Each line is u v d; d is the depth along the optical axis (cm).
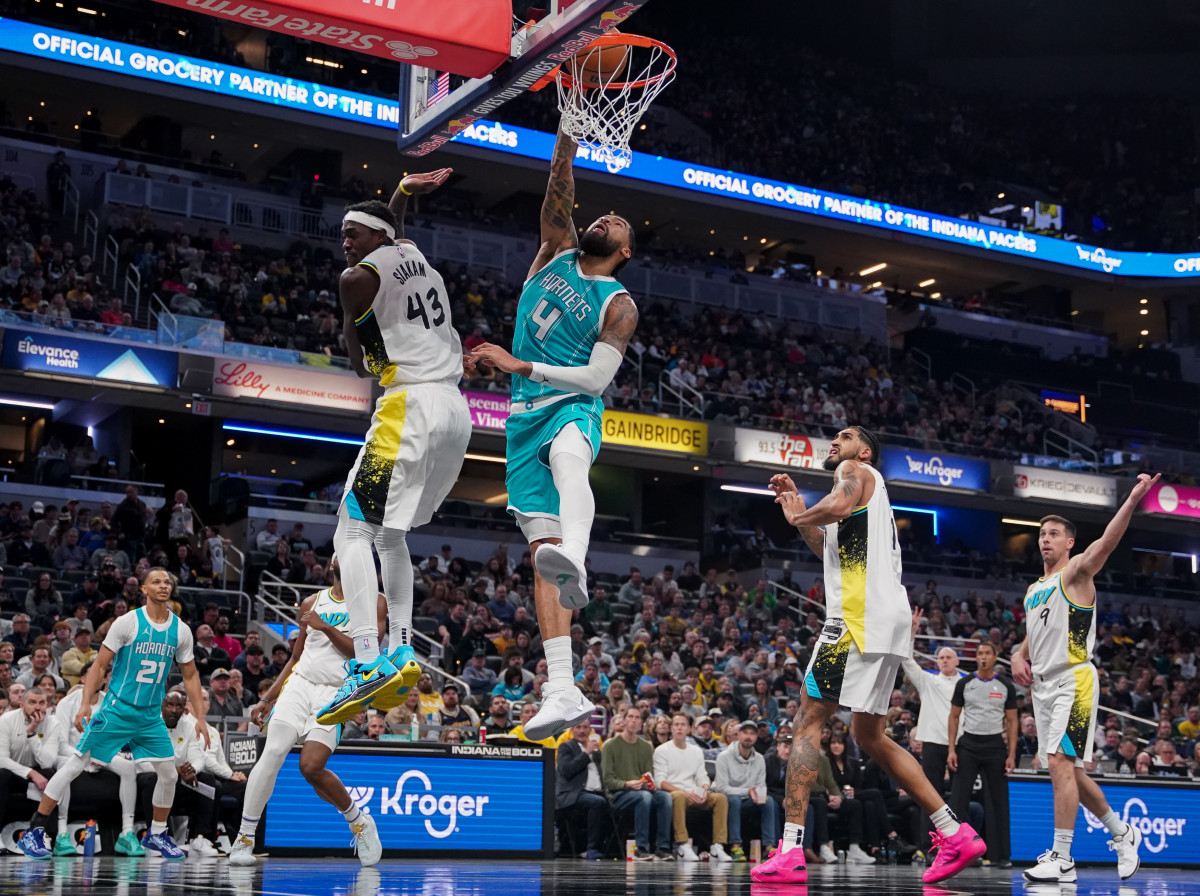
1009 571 2680
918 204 3359
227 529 2123
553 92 2881
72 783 898
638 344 2662
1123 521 626
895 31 3891
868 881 528
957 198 3488
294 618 1728
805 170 3247
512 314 2616
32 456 2344
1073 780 639
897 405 2858
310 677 652
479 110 639
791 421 2562
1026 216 3503
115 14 2577
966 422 2895
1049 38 3819
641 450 2394
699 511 2666
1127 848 662
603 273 475
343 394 2159
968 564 2648
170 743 788
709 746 1294
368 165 2905
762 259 3291
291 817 757
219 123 2659
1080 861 963
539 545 429
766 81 3488
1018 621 2406
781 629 2023
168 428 2344
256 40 2759
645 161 2900
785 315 3070
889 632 492
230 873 489
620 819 1092
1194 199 3556
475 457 2580
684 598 2188
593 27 539
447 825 796
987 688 942
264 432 2314
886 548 502
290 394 2120
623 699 1333
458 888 387
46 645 1087
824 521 496
